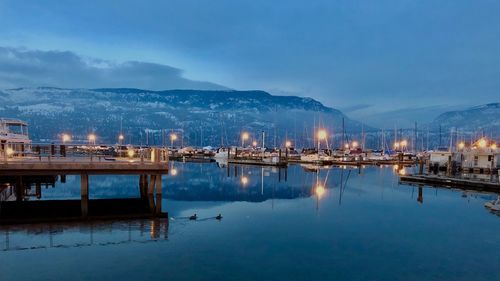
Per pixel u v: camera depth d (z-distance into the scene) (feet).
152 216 93.61
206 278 57.72
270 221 95.71
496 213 110.32
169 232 81.00
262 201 129.49
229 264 63.62
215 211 108.47
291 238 80.12
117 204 106.63
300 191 156.25
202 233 81.20
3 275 57.00
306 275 59.93
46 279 55.88
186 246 72.02
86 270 59.31
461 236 84.07
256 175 224.53
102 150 271.69
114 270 59.57
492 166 197.06
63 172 89.81
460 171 213.66
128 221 88.38
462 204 126.62
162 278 57.21
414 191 158.51
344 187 171.01
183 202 124.67
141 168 94.73
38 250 67.36
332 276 59.72
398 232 86.94
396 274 61.05
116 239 74.49
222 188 163.02
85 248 68.90
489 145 246.47
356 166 315.37
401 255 70.38
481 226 93.66
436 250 73.72
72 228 80.84
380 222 97.19
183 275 58.49
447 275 60.95
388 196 144.05
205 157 386.73
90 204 106.11
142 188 119.24
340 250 72.64
